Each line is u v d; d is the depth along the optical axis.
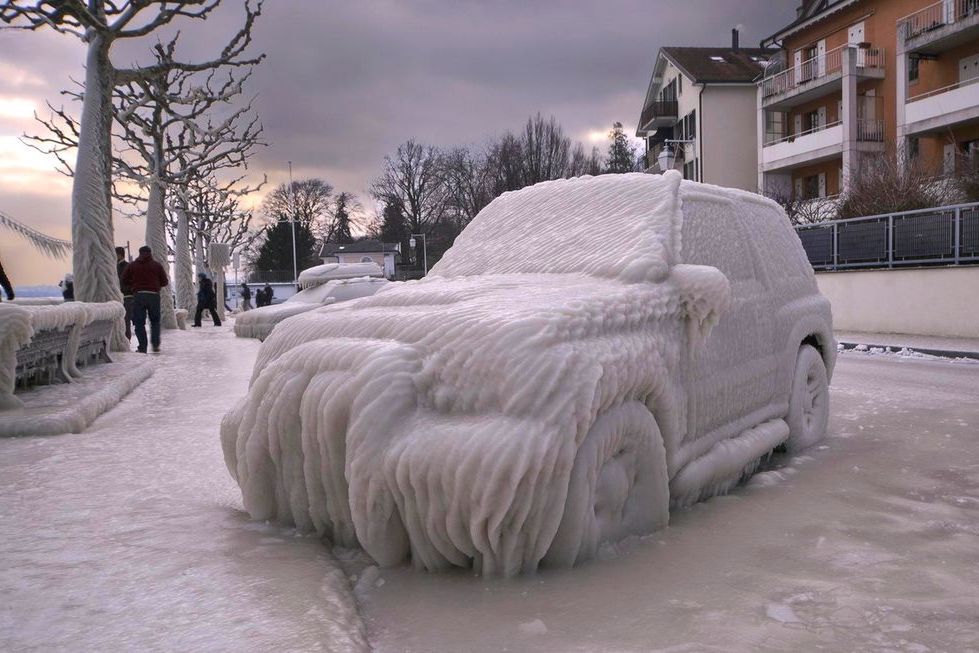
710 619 2.64
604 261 4.05
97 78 15.48
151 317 15.92
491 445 2.74
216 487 4.55
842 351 14.66
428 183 89.31
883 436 6.02
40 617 2.59
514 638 2.49
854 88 33.97
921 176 23.38
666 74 52.00
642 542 3.39
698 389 3.95
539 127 76.31
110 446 5.89
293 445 3.48
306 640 2.38
